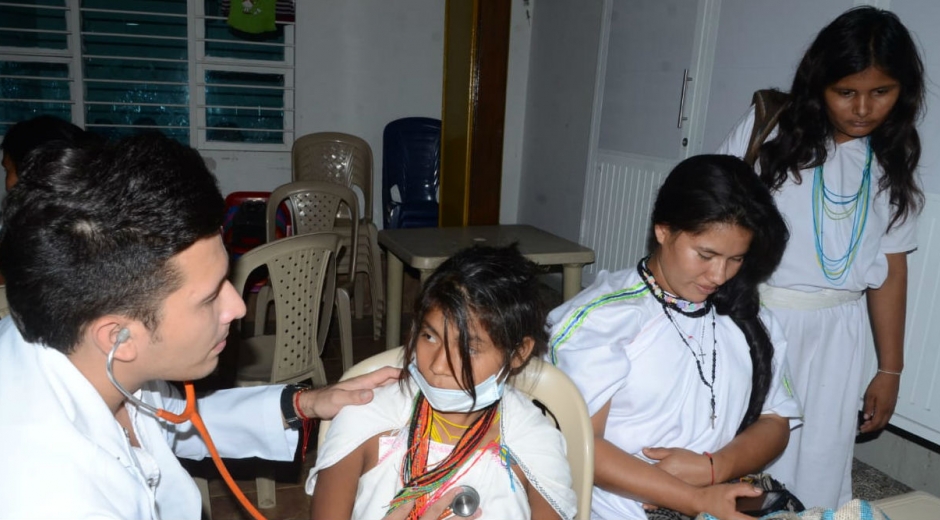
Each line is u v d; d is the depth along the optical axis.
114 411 0.91
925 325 2.32
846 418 1.81
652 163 3.68
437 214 4.87
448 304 0.97
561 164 4.71
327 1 4.83
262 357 2.64
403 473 1.06
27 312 0.73
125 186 0.71
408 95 5.13
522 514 1.05
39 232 0.70
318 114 5.00
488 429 1.07
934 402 2.31
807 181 1.69
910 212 1.73
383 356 1.28
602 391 1.23
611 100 4.06
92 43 4.61
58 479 0.72
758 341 1.32
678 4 3.45
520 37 5.12
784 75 2.85
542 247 3.07
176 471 1.03
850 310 1.76
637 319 1.28
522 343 1.03
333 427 1.12
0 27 4.41
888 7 2.41
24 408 0.75
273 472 2.34
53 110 4.67
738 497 1.21
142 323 0.76
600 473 1.23
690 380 1.29
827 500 1.83
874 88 1.54
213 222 0.77
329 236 2.41
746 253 1.23
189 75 4.75
